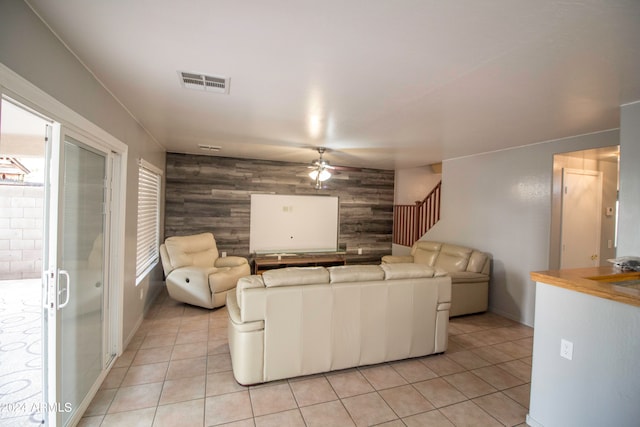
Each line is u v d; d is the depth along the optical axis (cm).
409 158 532
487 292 429
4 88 122
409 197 725
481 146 411
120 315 276
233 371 256
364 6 130
